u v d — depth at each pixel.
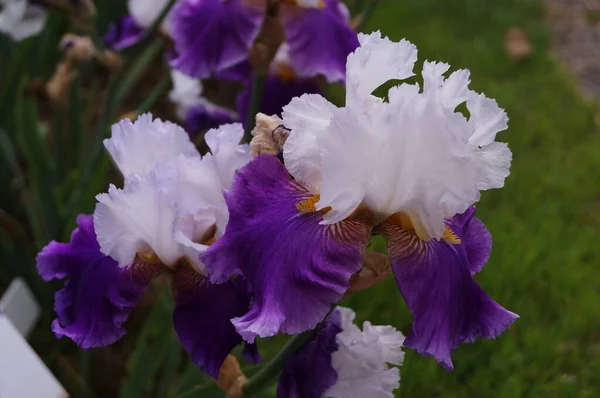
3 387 0.60
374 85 0.50
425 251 0.50
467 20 2.24
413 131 0.48
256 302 0.48
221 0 0.75
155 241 0.54
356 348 0.58
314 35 0.74
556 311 1.11
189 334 0.54
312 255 0.48
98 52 0.91
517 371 0.96
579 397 0.96
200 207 0.55
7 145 1.01
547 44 2.24
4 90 1.01
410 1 2.26
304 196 0.50
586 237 1.31
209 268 0.49
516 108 1.76
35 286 0.93
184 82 0.94
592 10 2.59
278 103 0.86
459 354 0.96
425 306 0.49
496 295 1.07
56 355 0.91
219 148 0.55
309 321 0.47
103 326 0.54
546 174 1.48
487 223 1.25
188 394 0.68
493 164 0.51
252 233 0.49
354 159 0.48
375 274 0.52
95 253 0.57
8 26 0.89
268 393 0.65
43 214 0.92
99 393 0.91
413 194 0.49
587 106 1.85
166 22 0.91
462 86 0.49
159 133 0.57
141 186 0.53
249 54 0.75
